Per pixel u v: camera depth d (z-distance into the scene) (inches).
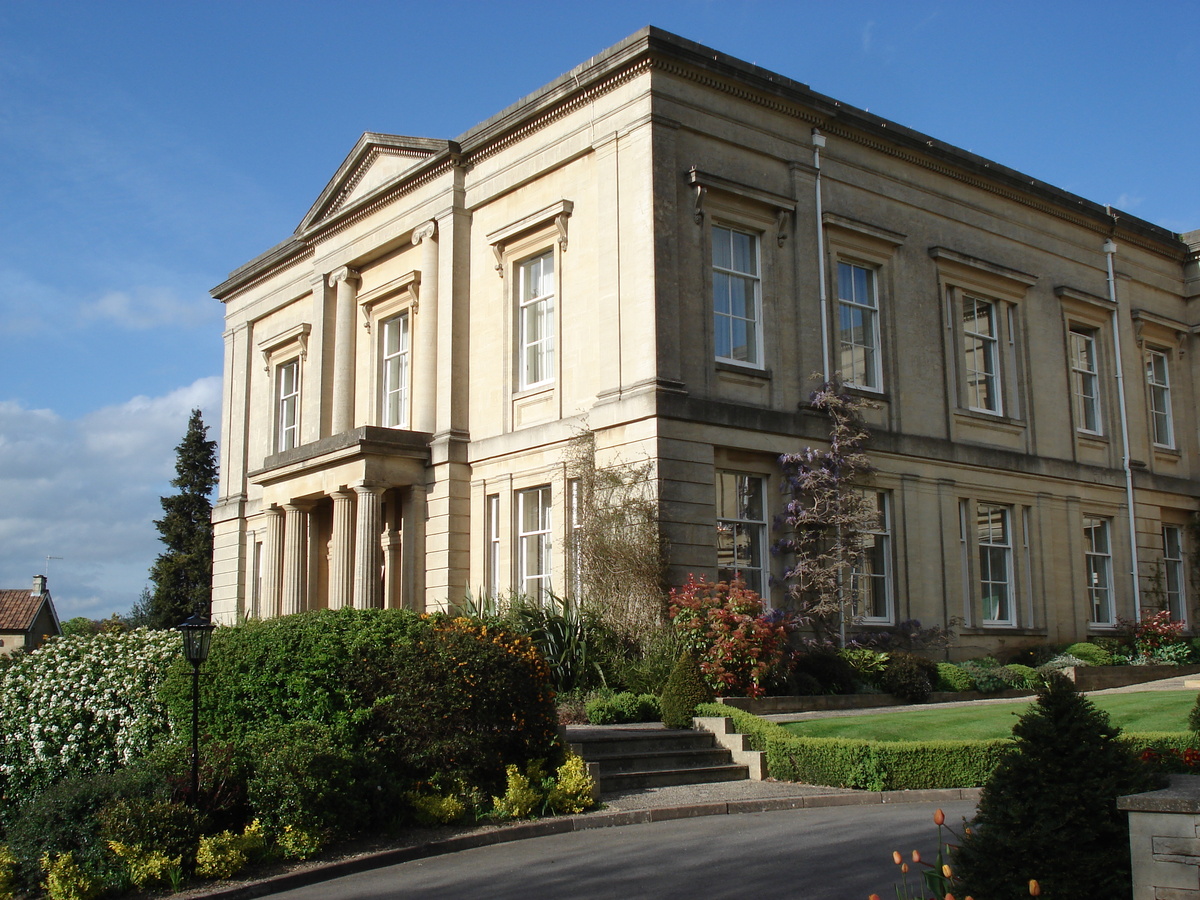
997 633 992.9
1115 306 1176.8
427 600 973.2
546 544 904.3
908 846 409.7
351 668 496.4
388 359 1117.1
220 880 406.0
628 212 837.2
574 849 436.8
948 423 995.3
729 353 861.8
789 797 530.3
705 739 626.2
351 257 1143.6
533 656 538.3
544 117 926.4
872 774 546.6
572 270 895.7
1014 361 1072.8
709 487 811.4
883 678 807.7
